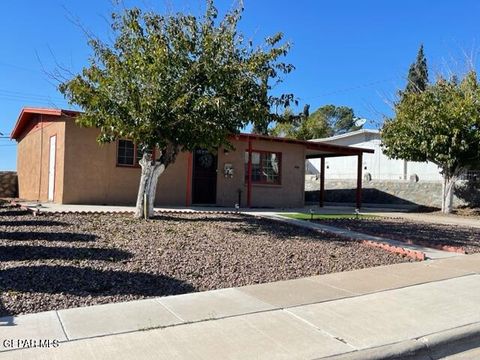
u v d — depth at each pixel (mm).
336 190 29719
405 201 25766
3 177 24422
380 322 5336
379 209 22703
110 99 10945
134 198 16828
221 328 4980
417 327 5203
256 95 11336
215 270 7445
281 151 20891
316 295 6371
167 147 12219
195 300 5977
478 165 20094
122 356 4188
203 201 19094
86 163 16016
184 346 4461
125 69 10828
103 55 11117
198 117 10891
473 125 18906
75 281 6363
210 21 11516
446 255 9562
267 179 20609
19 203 16047
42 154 18922
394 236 11656
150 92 10891
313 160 36906
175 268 7348
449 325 5285
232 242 9523
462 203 22844
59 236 9055
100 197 16234
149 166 12180
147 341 4559
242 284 6887
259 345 4539
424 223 15617
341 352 4430
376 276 7586
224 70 10844
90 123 11234
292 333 4895
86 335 4656
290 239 10391
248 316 5406
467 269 8227
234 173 19484
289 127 49594
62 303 5621
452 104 18969
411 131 19938
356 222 14680
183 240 9359
